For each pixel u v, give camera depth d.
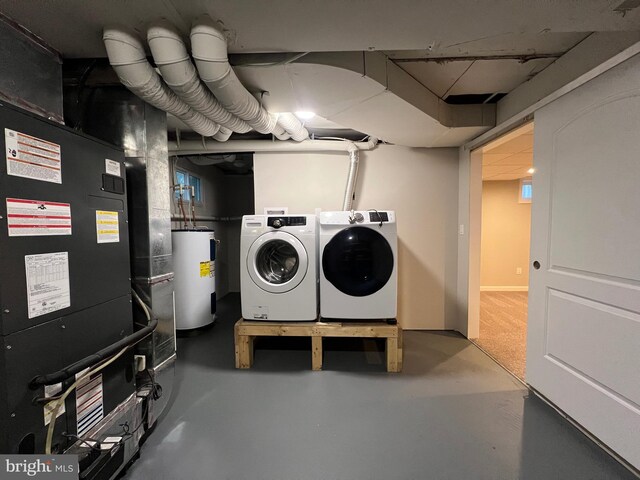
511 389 1.98
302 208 3.15
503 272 4.99
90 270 1.18
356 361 2.40
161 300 1.68
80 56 1.45
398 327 2.21
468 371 2.23
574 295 1.60
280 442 1.50
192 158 3.56
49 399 0.98
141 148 1.57
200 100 1.53
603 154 1.42
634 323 1.29
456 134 2.60
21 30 1.16
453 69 1.88
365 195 3.10
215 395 1.92
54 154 1.02
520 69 1.86
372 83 1.68
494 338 2.88
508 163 3.71
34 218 0.95
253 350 2.46
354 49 1.38
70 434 1.09
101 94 1.59
